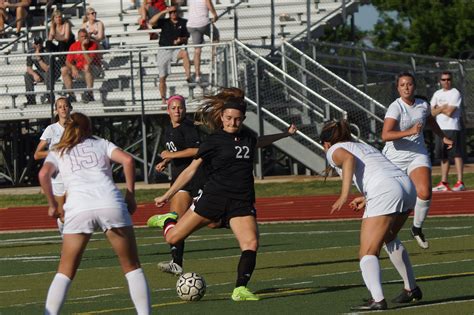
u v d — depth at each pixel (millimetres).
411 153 35250
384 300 25047
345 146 25656
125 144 75375
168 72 69875
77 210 22422
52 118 70625
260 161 69688
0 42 82875
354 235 44344
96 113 71250
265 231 47562
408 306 25766
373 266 25047
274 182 66812
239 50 69562
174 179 33250
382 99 77125
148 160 74688
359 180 25500
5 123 77125
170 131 33250
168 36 71562
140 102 71625
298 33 80938
